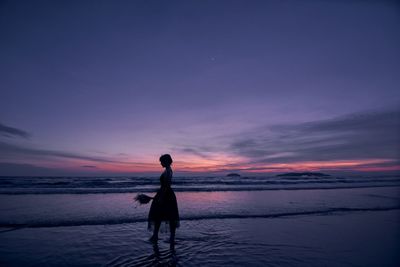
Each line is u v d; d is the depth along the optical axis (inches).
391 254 189.5
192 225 268.7
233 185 1045.2
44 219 274.4
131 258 169.3
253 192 655.1
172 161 213.3
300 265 164.6
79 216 295.0
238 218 308.5
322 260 174.4
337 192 673.6
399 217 332.5
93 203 403.2
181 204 415.2
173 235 197.5
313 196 562.9
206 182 1284.4
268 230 255.4
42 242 200.7
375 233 251.0
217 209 367.2
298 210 367.2
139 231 239.0
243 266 160.4
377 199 514.3
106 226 254.8
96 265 155.9
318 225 281.7
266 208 383.9
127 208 360.5
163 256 174.2
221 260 170.4
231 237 227.1
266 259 174.6
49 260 163.6
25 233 223.9
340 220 309.4
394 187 907.4
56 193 546.0
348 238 231.8
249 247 200.5
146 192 603.5
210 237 225.8
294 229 261.7
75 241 204.8
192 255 178.5
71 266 153.9
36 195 503.8
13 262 158.6
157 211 203.0
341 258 178.9
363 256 183.8
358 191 709.9
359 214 347.6
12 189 635.5
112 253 178.5
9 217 280.5
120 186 846.5
